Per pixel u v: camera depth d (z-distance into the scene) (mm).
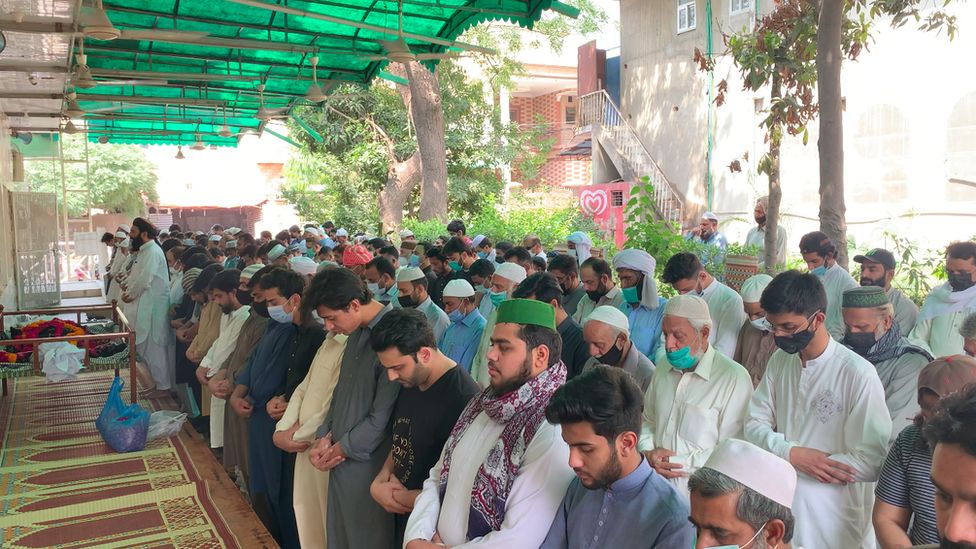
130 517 4527
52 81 8469
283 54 10648
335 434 3436
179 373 7305
